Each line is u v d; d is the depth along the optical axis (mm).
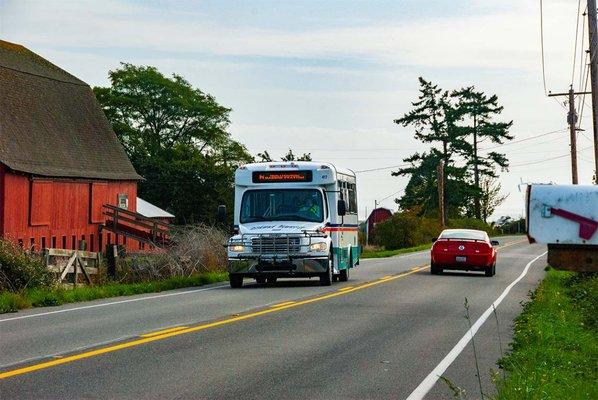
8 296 21906
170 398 10000
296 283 32562
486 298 25781
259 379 11375
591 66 33062
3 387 10578
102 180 57688
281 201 30359
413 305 22750
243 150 116250
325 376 11688
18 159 47844
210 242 38688
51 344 14562
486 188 137625
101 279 31078
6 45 65562
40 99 56844
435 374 11945
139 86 109250
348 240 34000
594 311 20688
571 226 4941
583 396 9984
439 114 128125
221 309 21250
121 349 14047
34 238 48625
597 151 36469
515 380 10664
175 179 95625
